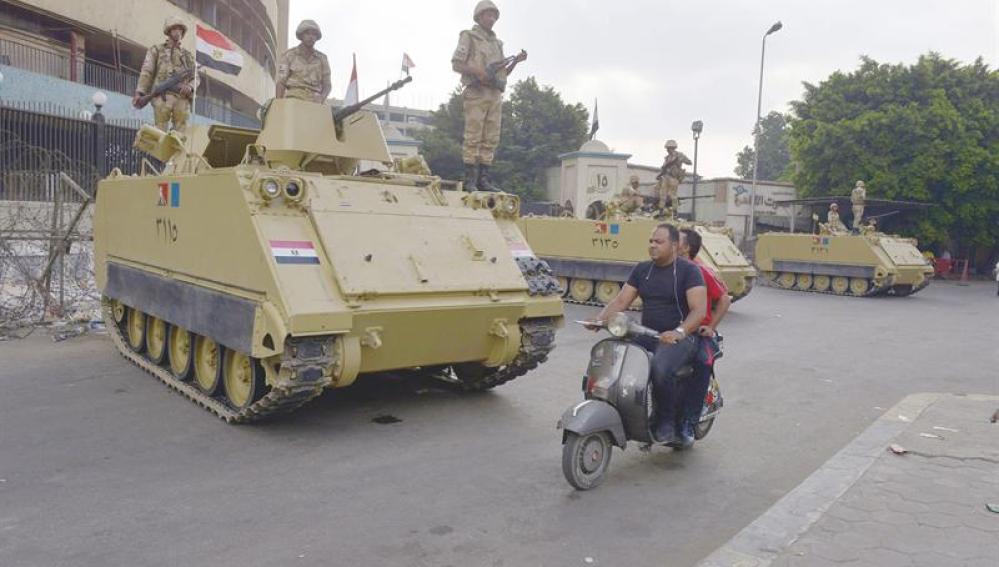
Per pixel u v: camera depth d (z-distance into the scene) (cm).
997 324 1727
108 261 1060
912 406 802
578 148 4547
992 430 693
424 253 740
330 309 641
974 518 483
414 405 811
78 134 1777
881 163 3534
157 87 1111
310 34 993
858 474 571
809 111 3906
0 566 419
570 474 549
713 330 623
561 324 835
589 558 452
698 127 2630
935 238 3606
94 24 2503
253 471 589
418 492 554
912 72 3616
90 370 929
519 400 845
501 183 4312
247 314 671
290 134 840
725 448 688
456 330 743
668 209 1945
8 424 698
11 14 2344
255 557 439
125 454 621
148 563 428
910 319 1809
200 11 3173
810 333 1488
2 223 1286
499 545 466
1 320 1186
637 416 573
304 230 696
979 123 3528
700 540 483
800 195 3878
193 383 830
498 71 1041
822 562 420
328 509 516
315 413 767
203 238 766
